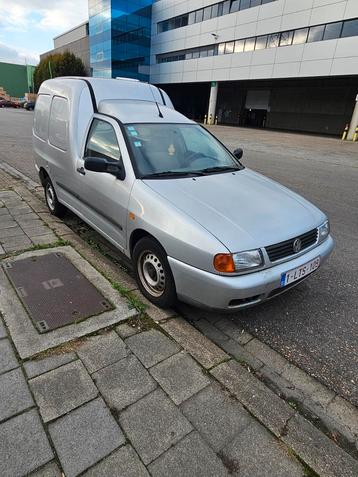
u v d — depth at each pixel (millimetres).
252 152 14688
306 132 31641
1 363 2207
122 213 3172
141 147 3359
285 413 2055
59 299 2895
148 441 1801
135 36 39406
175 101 47875
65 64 48750
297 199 3373
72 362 2266
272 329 2926
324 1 23203
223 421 1958
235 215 2732
